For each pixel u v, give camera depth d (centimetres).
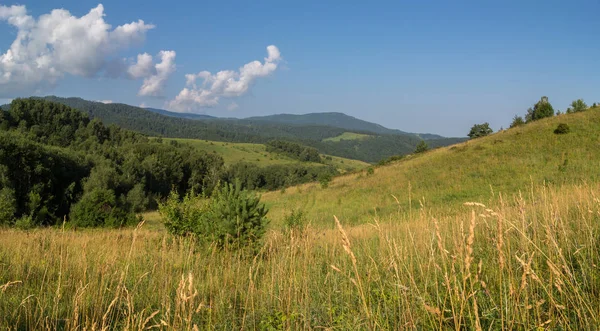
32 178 4375
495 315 288
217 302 461
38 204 3353
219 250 758
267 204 3173
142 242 923
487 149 3212
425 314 310
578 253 353
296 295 430
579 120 3122
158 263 652
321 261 574
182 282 259
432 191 2484
